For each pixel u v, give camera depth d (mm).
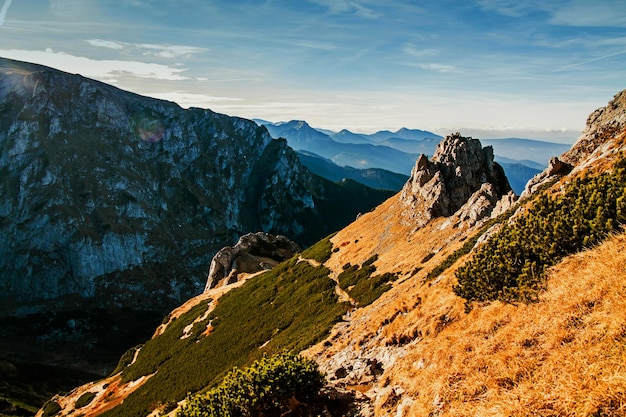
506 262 14633
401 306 23797
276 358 14797
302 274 66562
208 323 67812
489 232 29500
